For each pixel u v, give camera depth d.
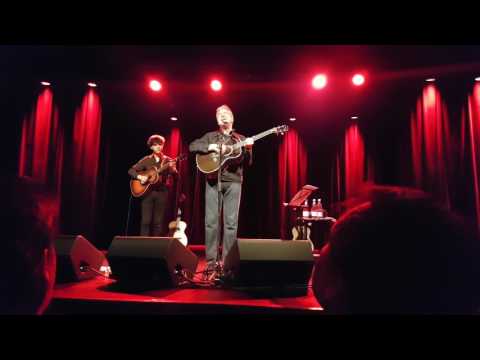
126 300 1.97
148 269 2.42
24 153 6.84
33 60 6.01
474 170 6.12
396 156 7.66
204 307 1.90
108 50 5.66
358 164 7.91
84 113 7.23
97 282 2.70
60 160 7.16
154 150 5.03
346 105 7.77
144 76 6.68
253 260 2.28
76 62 6.11
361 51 5.54
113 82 6.96
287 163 8.38
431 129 6.57
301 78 6.64
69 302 2.01
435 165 6.51
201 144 3.28
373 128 7.97
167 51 5.68
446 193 6.39
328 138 8.37
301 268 2.33
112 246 2.51
